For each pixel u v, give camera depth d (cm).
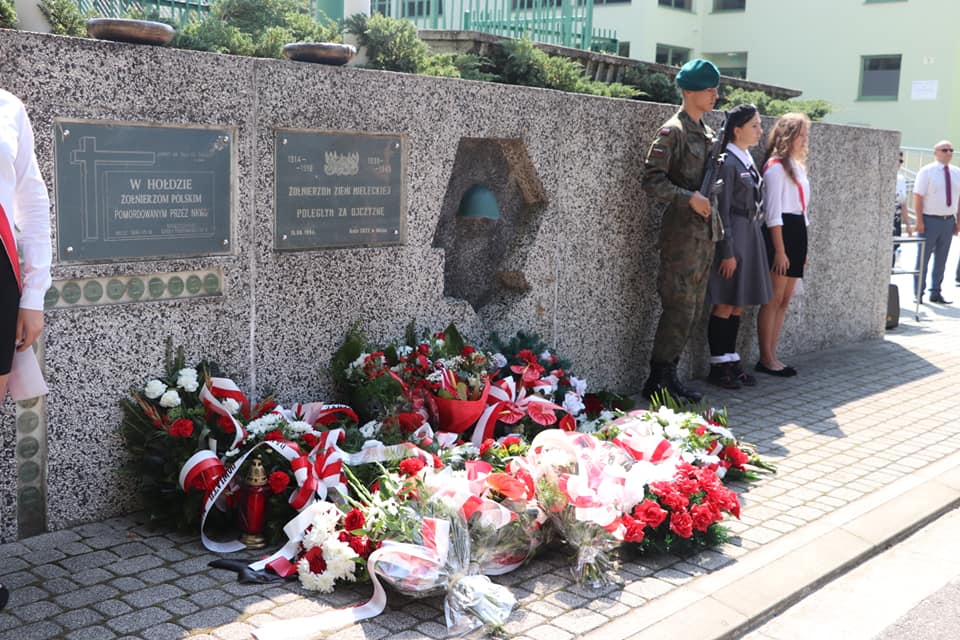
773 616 389
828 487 520
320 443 428
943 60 2552
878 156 912
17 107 321
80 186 405
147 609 353
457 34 746
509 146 581
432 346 524
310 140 477
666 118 661
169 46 512
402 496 392
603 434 508
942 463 567
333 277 496
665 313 648
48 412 409
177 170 433
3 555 393
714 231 627
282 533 412
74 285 411
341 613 354
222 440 430
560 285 617
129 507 439
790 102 1049
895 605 404
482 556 387
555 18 943
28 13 504
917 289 1081
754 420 645
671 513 425
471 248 599
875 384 761
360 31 631
